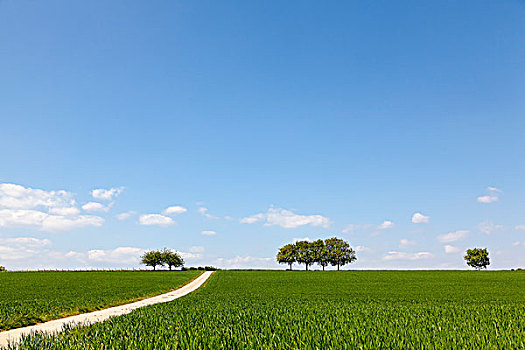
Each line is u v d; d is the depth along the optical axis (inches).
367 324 612.1
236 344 454.6
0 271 4138.8
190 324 625.9
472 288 2201.0
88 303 1193.4
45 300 1346.0
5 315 855.7
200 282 2878.9
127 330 546.0
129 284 2458.2
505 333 499.5
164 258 5349.4
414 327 577.9
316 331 529.3
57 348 435.5
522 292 1883.6
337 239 5546.3
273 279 3221.0
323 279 3208.7
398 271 4483.3
